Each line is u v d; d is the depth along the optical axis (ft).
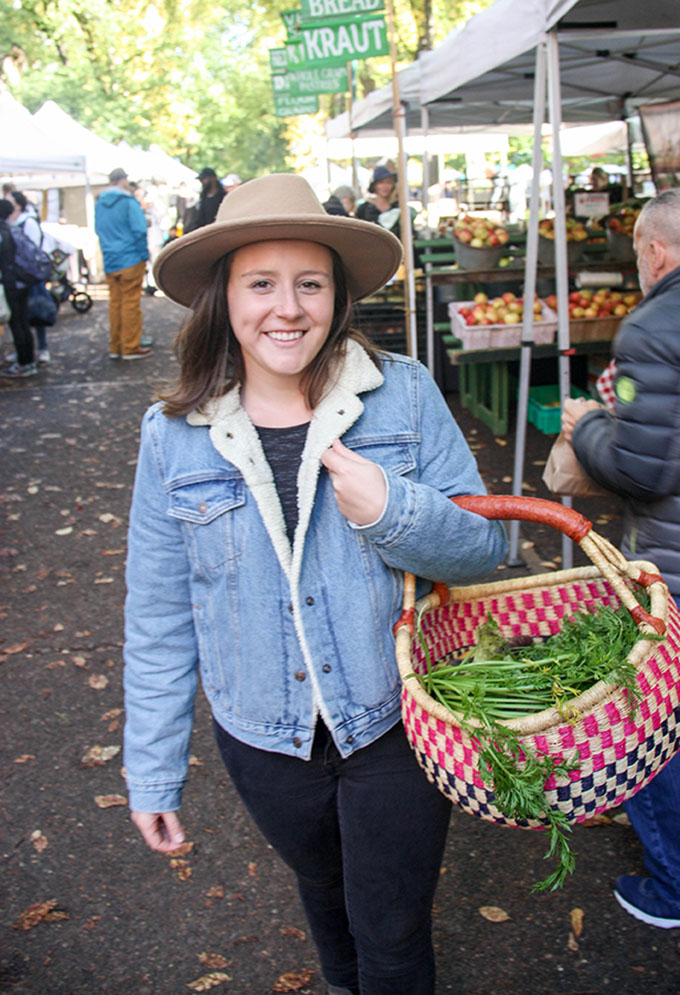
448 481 5.36
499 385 23.29
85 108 108.58
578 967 7.52
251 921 8.37
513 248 24.09
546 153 43.29
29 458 24.14
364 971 5.50
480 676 5.05
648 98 27.84
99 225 35.73
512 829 9.37
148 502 5.33
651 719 4.45
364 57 20.38
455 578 5.12
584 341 18.60
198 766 10.80
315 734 5.21
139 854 9.34
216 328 5.16
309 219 4.51
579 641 5.19
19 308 33.73
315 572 5.05
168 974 7.80
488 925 8.07
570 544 14.17
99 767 10.83
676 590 6.95
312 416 5.12
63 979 7.79
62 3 104.73
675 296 6.68
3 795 10.37
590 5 12.19
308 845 5.65
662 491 6.74
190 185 73.05
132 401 29.94
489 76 19.84
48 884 8.96
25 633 14.35
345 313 5.24
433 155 57.52
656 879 7.75
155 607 5.50
